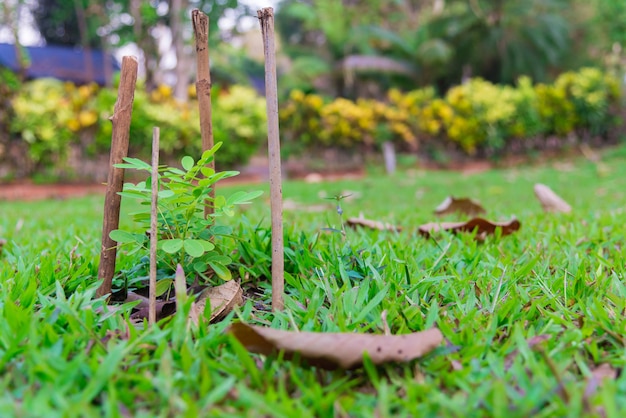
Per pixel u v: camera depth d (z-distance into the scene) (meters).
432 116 4.48
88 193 2.92
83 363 0.43
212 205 0.62
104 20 5.61
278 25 10.02
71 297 0.56
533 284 0.65
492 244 0.88
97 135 3.05
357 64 6.92
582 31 7.53
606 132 5.14
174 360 0.46
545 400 0.39
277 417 0.37
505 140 4.68
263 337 0.43
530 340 0.49
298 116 4.02
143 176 2.90
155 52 4.97
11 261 0.79
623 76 6.66
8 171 2.94
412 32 7.71
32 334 0.46
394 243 0.84
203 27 0.62
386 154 4.09
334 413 0.39
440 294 0.63
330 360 0.43
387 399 0.38
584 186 2.53
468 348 0.48
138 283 0.66
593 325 0.51
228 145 3.48
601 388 0.41
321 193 2.44
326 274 0.65
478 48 7.22
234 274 0.69
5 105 2.88
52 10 10.85
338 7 7.25
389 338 0.43
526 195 2.09
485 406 0.39
